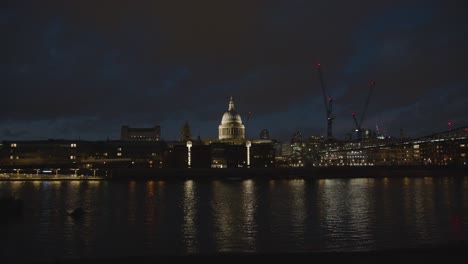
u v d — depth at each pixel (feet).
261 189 623.77
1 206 317.42
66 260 165.07
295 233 250.37
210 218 314.14
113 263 162.40
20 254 200.44
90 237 238.89
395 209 364.38
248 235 245.45
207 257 168.14
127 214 336.70
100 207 385.70
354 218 310.24
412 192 544.62
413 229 261.24
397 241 225.56
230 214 337.31
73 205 401.70
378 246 214.48
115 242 225.76
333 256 167.84
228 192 567.18
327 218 311.47
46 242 224.74
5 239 231.71
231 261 164.25
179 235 245.65
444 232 250.57
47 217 314.76
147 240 232.12
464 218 306.96
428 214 330.34
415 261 160.66
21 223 284.61
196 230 261.85
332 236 240.53
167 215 331.57
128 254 200.85
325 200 449.48
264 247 214.69
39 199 460.96
